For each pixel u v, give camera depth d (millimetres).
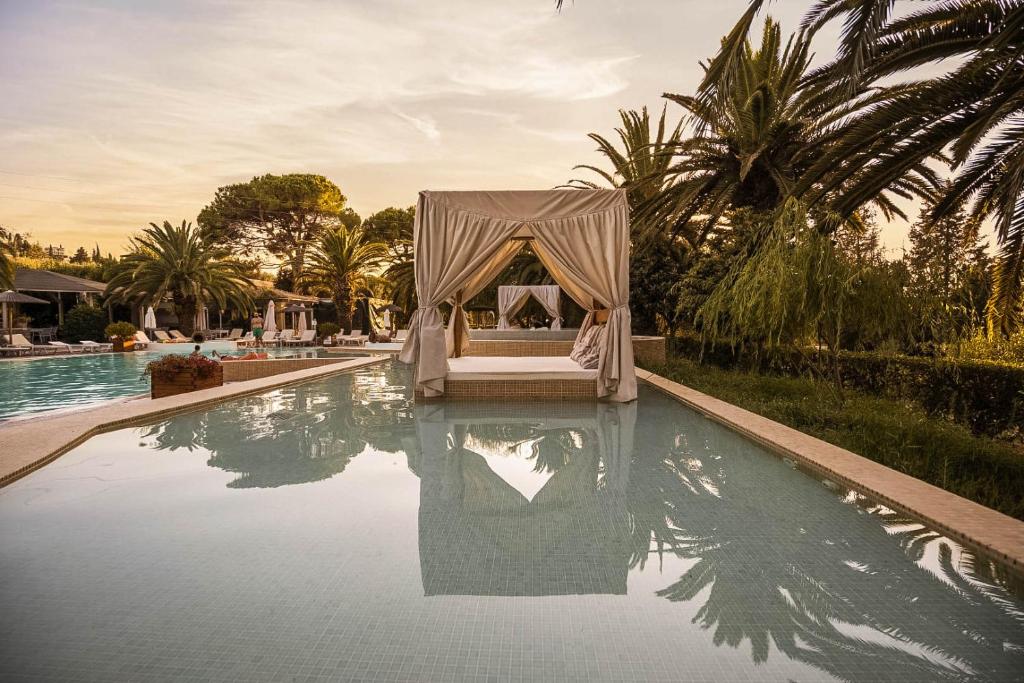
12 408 8539
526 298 15781
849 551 2676
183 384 8023
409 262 27938
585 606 2160
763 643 1922
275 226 35000
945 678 1739
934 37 5621
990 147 5512
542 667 1776
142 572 2426
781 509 3242
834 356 6379
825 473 3861
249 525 2969
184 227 24766
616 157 16844
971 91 5473
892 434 4926
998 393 5281
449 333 10281
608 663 1803
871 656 1851
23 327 21703
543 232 6910
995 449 4566
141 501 3342
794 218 6410
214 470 4000
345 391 8211
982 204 5805
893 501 3232
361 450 4602
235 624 2021
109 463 4184
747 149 11047
